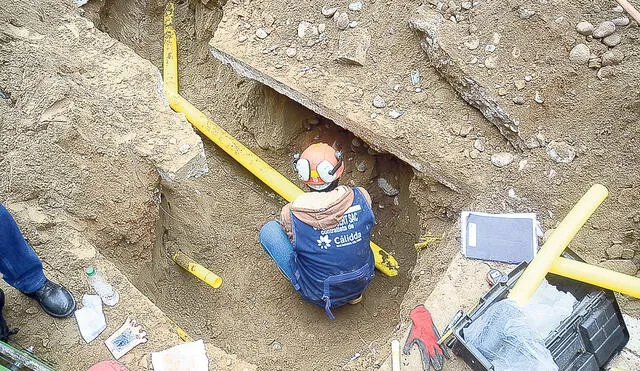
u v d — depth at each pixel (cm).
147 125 386
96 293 321
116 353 305
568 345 297
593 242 357
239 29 436
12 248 281
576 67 391
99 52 422
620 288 305
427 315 319
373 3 432
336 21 432
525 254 341
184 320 375
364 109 400
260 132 462
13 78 388
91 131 369
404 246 424
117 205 357
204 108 496
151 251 377
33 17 432
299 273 369
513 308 291
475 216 357
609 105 383
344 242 348
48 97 371
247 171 468
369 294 407
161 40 539
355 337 380
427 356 304
